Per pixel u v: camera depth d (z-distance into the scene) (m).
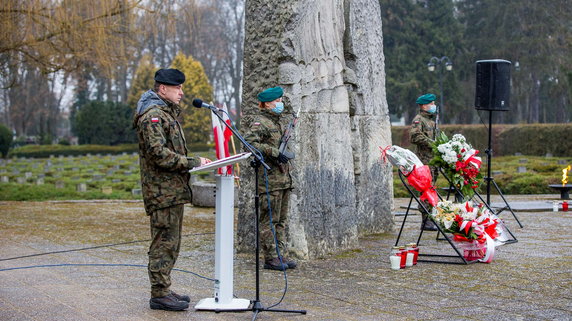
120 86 73.31
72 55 18.38
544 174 24.72
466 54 56.41
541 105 63.28
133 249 9.55
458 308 5.99
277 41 8.62
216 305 5.88
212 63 74.12
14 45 17.59
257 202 5.79
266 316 5.71
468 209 8.30
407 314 5.78
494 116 59.53
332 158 9.13
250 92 9.02
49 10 17.25
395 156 8.68
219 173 5.87
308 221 8.60
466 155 8.91
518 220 11.89
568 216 13.31
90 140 60.25
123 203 17.80
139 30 18.70
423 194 8.65
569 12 55.47
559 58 53.44
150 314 5.70
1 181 27.47
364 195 11.02
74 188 23.27
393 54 54.00
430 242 10.07
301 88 8.55
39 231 11.58
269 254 7.95
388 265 8.19
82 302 6.14
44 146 57.84
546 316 5.68
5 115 76.81
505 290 6.73
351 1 10.66
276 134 7.84
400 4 54.66
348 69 10.05
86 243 10.14
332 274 7.65
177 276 7.55
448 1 57.28
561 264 8.13
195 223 12.69
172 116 5.82
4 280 7.24
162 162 5.54
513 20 56.38
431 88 53.78
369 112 11.32
